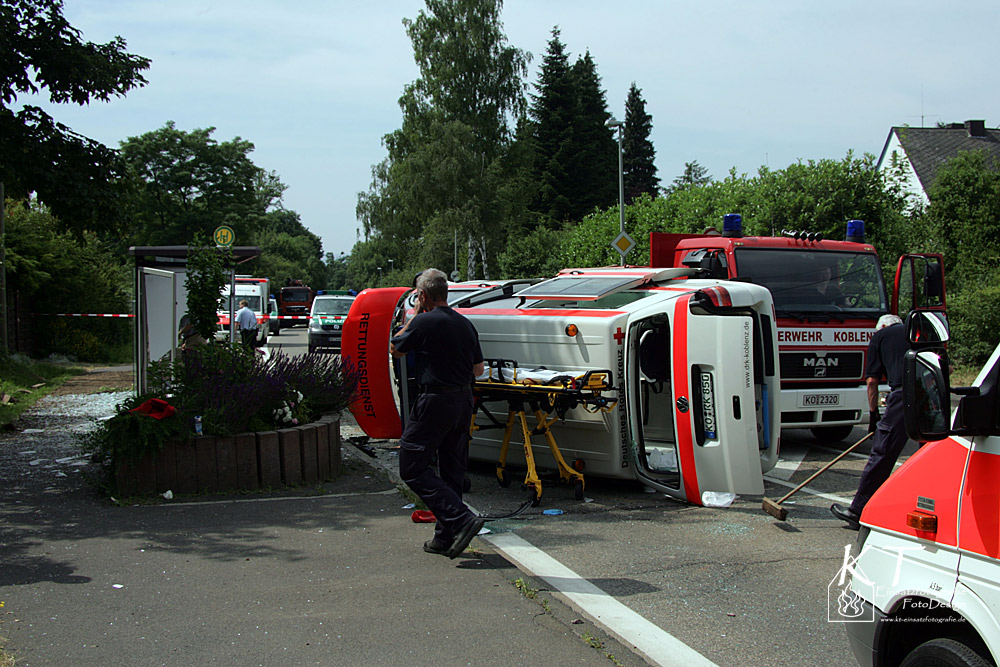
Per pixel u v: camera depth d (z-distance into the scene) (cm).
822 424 988
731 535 612
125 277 2756
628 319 727
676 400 698
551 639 423
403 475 550
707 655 405
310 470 765
